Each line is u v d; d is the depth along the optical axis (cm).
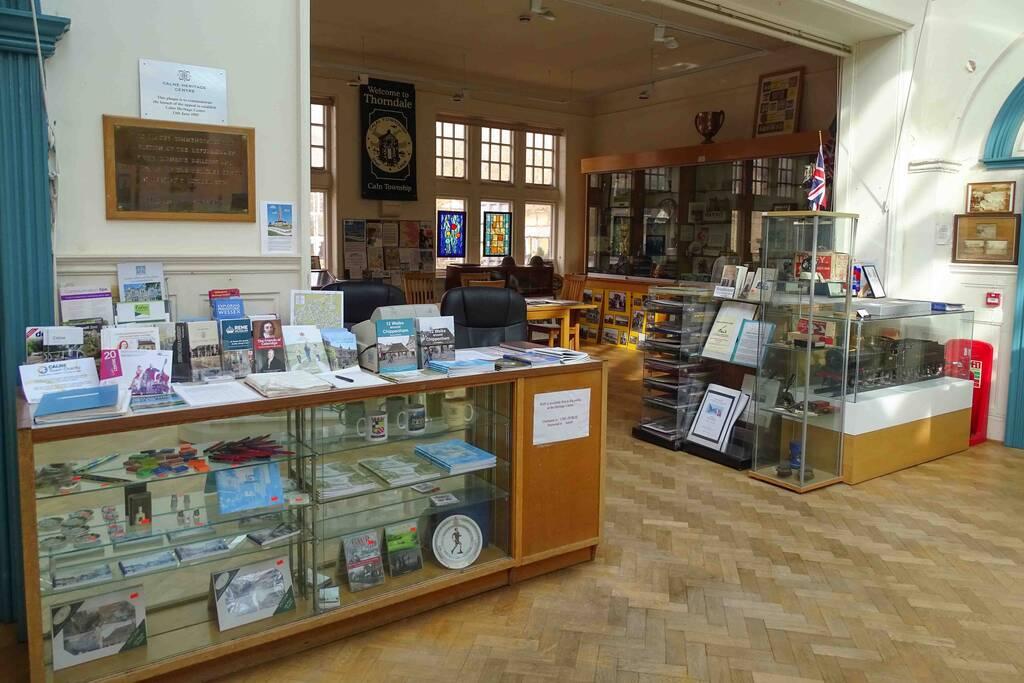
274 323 299
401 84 1020
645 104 1116
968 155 581
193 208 316
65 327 261
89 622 237
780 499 448
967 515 425
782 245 469
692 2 500
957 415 555
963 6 568
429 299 1039
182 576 262
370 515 299
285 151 337
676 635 289
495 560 321
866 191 606
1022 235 555
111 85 294
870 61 596
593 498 348
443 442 327
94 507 239
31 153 275
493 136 1153
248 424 269
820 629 296
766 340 482
